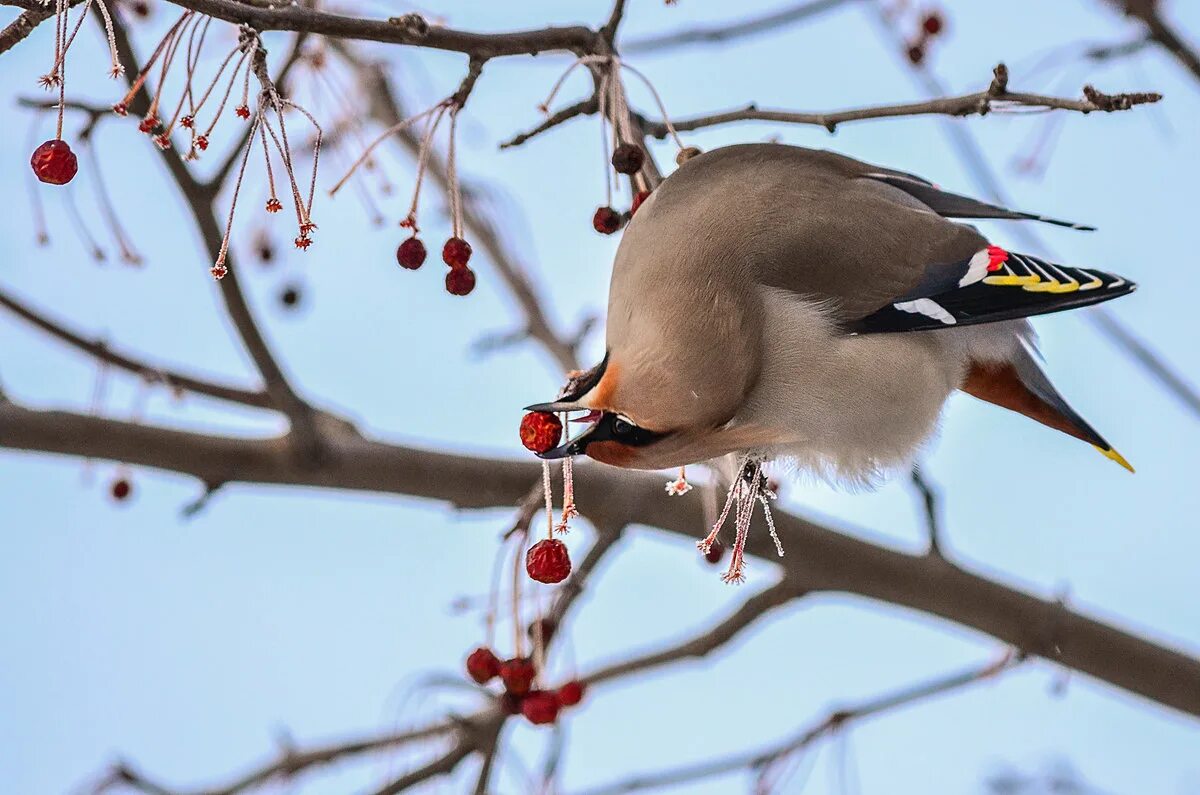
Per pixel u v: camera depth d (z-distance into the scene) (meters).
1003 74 7.57
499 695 8.59
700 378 7.56
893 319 8.15
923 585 9.91
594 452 7.46
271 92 6.55
